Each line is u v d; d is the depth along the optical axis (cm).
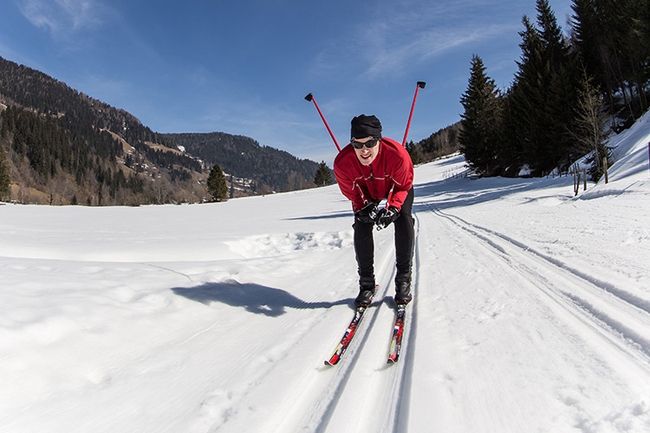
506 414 147
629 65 2630
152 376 198
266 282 401
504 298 282
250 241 858
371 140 267
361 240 308
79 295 274
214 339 247
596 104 2259
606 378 163
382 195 309
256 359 216
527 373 174
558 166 2748
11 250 600
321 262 534
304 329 263
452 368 186
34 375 182
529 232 570
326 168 7688
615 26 2547
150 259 612
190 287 339
